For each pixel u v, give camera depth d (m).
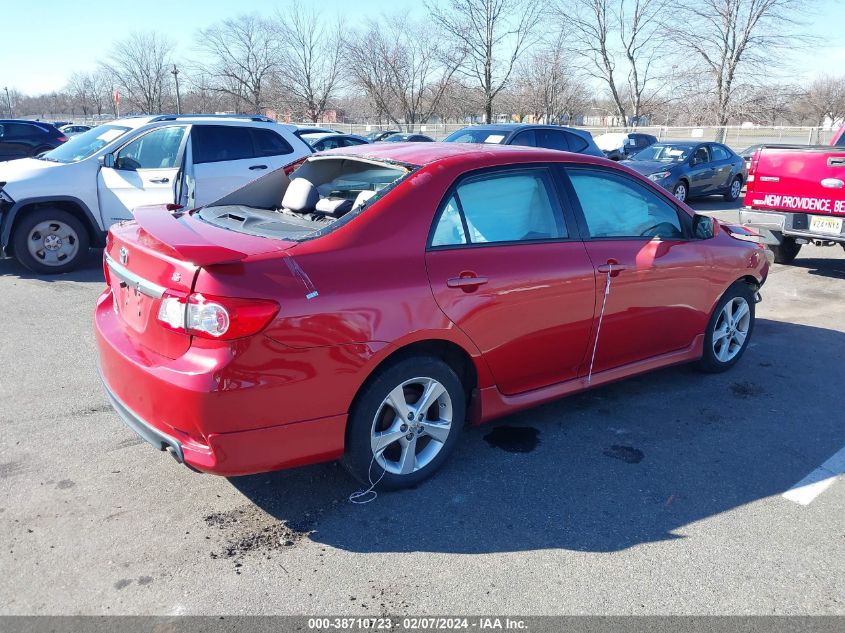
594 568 2.94
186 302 2.82
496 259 3.57
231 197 4.37
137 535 3.07
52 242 7.89
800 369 5.43
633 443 4.11
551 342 3.89
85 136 8.82
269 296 2.84
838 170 7.64
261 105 43.06
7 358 5.17
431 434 3.52
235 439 2.86
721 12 32.38
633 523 3.29
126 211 8.07
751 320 5.39
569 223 3.99
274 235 3.27
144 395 2.97
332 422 3.09
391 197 3.34
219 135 8.52
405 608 2.68
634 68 36.81
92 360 5.18
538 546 3.08
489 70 33.84
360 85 40.59
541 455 3.92
